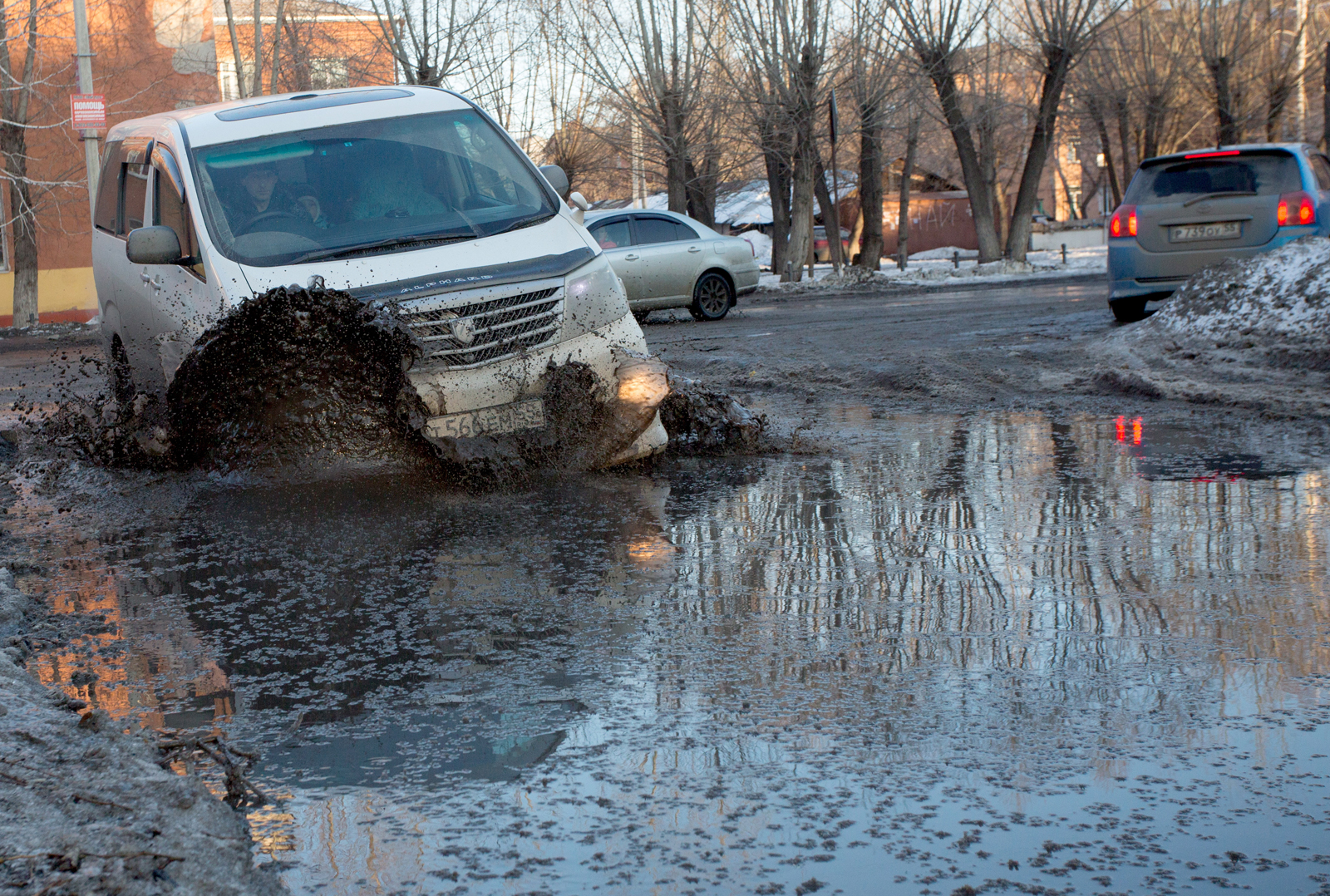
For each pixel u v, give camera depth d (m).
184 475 6.23
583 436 5.86
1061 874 2.10
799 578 4.04
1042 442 6.62
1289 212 11.16
